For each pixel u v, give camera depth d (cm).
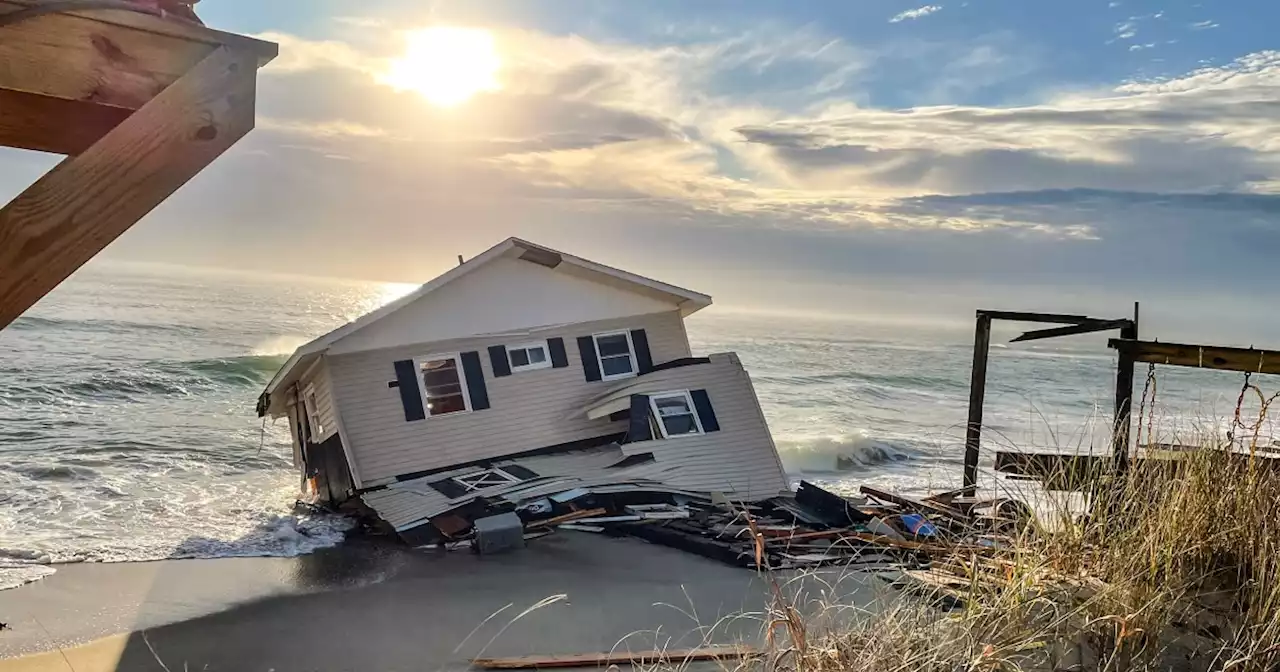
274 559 1417
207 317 7081
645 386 1812
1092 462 723
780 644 682
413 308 1850
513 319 1933
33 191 269
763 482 1731
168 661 925
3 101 291
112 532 1600
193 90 292
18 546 1472
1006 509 850
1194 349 932
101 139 278
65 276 275
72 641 1004
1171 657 512
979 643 513
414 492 1647
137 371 3800
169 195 290
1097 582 575
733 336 8919
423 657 899
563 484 1655
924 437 3038
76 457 2284
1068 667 509
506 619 1012
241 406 3375
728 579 1191
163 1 305
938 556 777
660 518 1562
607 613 1012
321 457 1883
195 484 2092
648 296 2067
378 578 1282
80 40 284
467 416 1836
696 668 735
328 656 923
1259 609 518
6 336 4831
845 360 6594
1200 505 599
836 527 1446
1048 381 5744
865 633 543
